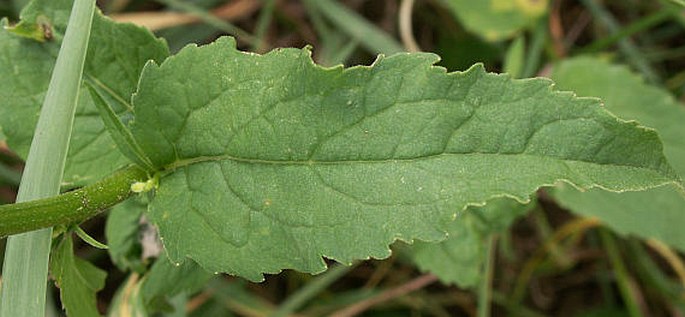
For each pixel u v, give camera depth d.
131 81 0.24
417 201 0.21
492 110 0.20
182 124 0.22
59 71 0.23
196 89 0.22
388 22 0.37
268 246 0.22
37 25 0.24
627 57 0.36
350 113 0.21
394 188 0.21
